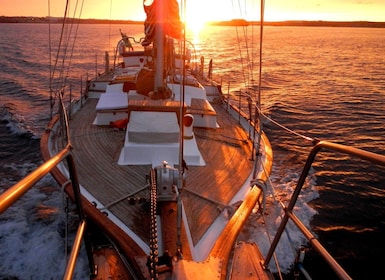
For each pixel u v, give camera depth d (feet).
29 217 28.09
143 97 31.60
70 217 26.50
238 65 152.87
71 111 35.88
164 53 29.76
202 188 21.31
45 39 324.19
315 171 41.29
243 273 11.76
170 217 15.61
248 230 25.55
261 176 22.53
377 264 26.37
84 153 25.88
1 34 410.93
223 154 26.99
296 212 31.27
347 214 32.55
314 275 24.75
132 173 22.72
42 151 26.18
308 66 159.84
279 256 24.79
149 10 28.76
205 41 358.84
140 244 15.96
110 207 18.81
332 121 65.87
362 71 145.69
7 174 39.37
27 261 22.80
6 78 106.83
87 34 471.62
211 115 32.89
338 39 464.24
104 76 53.01
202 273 10.11
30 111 67.51
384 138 56.49
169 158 24.22
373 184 38.86
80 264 21.07
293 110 73.97
